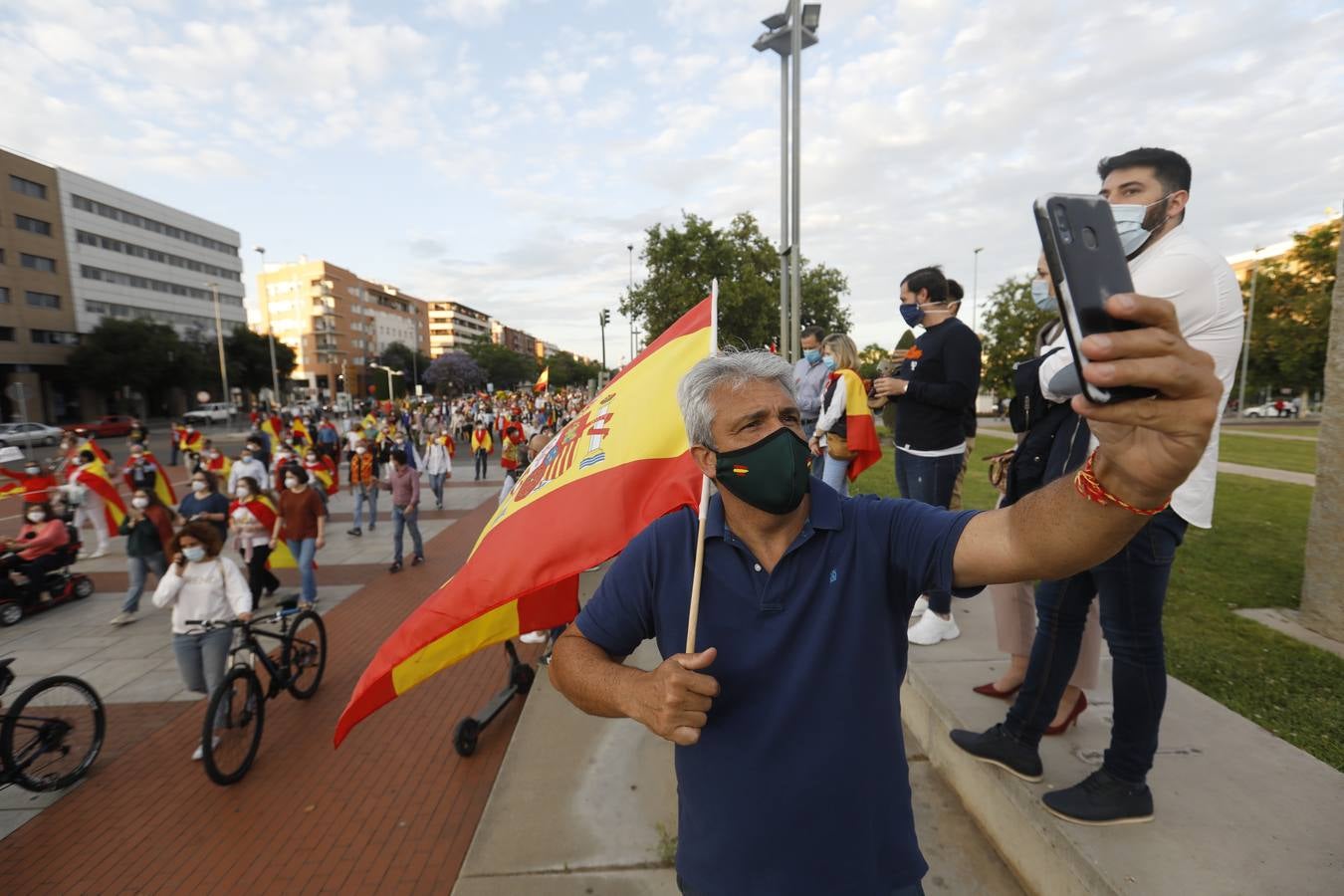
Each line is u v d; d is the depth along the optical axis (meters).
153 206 67.94
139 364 52.81
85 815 4.00
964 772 3.01
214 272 78.50
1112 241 0.82
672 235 32.28
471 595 2.20
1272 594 5.26
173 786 4.27
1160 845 2.14
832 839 1.26
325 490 14.94
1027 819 2.46
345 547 11.29
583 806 3.49
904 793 1.34
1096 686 3.08
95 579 9.62
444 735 4.80
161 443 37.66
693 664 1.16
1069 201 0.83
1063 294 0.80
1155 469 0.82
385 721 5.01
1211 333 1.90
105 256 61.00
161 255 69.06
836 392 4.26
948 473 3.60
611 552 2.13
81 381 52.72
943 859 2.71
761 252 33.53
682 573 1.40
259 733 4.51
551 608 2.51
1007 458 2.75
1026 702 2.57
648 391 2.37
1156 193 2.02
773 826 1.27
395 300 129.25
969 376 3.49
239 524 7.80
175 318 71.00
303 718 5.16
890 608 1.33
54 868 3.57
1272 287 40.84
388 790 4.16
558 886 2.94
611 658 1.48
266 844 3.70
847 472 4.38
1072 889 2.18
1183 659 4.00
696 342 2.39
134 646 6.82
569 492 2.29
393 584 8.91
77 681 4.41
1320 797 2.37
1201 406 0.76
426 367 112.00
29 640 7.01
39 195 54.06
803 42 9.95
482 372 107.12
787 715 1.26
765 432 1.27
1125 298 0.74
